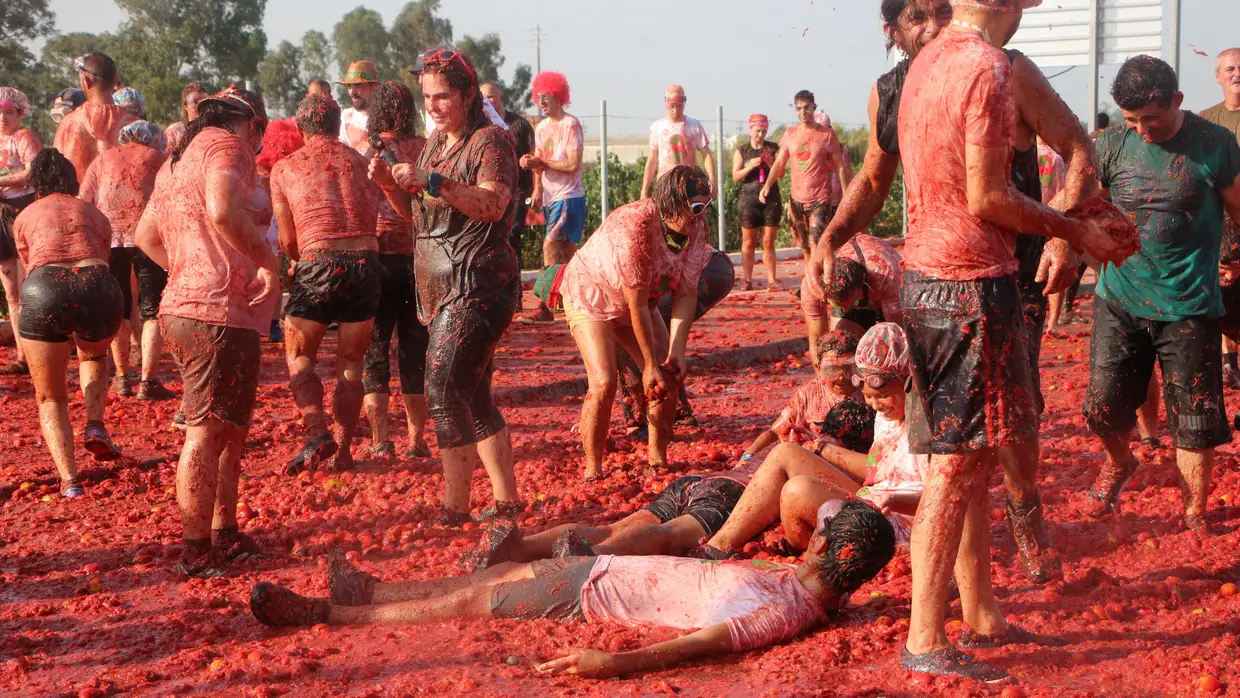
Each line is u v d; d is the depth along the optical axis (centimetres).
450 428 605
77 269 706
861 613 472
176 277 552
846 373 598
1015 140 423
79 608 511
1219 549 535
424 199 594
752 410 955
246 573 559
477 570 498
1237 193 543
